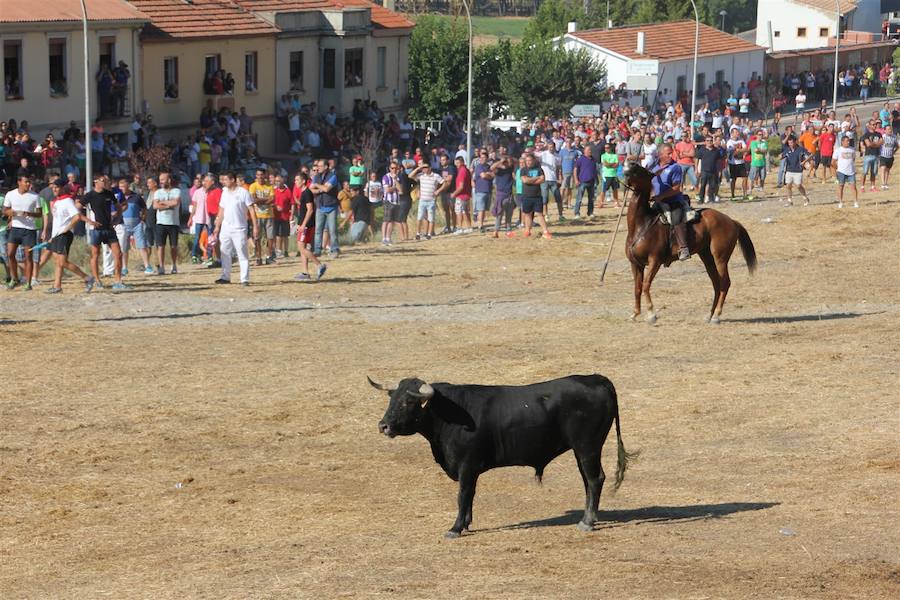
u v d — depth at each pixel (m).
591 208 36.12
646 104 71.19
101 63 49.00
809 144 44.94
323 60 61.75
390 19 66.56
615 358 18.97
